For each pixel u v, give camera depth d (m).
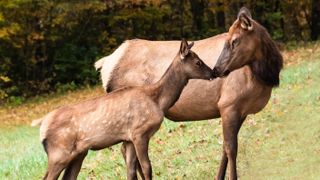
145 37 65.06
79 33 61.50
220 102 20.73
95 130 19.27
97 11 60.31
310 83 37.56
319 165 22.27
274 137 27.06
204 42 21.86
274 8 66.75
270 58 20.05
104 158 27.67
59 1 55.75
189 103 21.34
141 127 19.45
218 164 24.19
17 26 54.16
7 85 59.59
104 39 62.28
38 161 28.23
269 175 22.12
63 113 19.36
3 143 36.88
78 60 61.50
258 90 20.39
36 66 60.81
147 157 19.45
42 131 19.25
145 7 61.53
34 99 57.06
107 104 19.42
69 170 19.83
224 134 20.66
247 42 19.75
